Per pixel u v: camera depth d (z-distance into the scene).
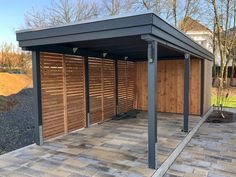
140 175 3.30
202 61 7.60
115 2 15.98
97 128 6.12
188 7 14.64
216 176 3.36
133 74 9.07
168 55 7.69
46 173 3.38
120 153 4.20
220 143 4.93
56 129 5.20
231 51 15.13
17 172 3.42
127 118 7.45
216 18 13.09
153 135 3.51
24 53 16.14
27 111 8.39
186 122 5.68
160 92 8.73
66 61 5.41
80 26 3.64
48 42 4.01
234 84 17.56
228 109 9.25
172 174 3.44
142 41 4.43
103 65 6.99
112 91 7.55
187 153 4.32
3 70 15.31
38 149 4.43
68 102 5.53
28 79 14.78
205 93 8.13
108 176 3.28
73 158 3.97
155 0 14.48
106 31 3.45
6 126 6.35
